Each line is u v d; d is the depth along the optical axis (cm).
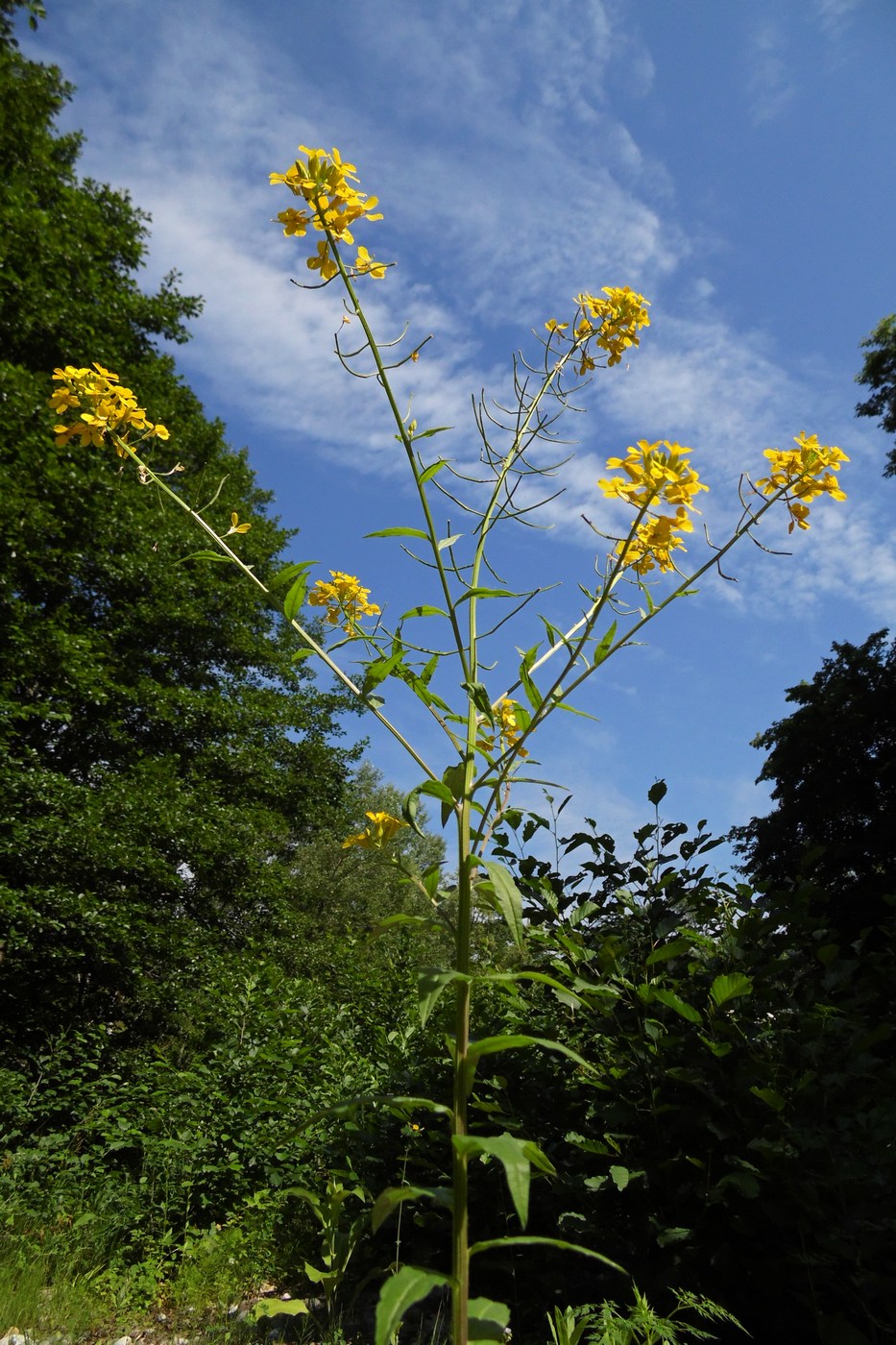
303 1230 419
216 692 1333
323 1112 123
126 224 1373
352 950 912
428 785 142
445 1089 335
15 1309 353
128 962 943
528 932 270
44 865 896
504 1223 300
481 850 143
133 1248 438
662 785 312
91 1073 826
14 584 1024
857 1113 228
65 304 1117
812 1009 256
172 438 1319
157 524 1216
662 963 288
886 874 1141
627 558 180
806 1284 229
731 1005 257
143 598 1220
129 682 1213
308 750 1441
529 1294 285
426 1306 314
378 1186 338
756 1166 231
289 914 1226
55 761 1118
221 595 1366
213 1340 308
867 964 327
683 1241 239
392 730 158
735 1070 247
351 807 1574
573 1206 270
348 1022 658
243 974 732
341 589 219
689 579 166
